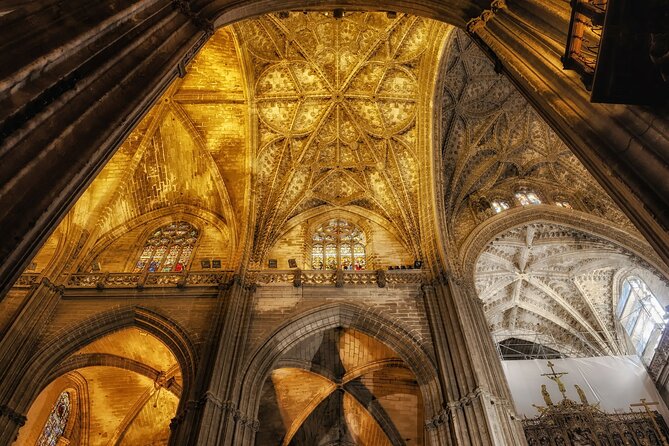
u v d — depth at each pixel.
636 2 5.88
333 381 20.61
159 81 9.00
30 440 19.38
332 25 22.58
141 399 21.86
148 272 20.03
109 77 8.02
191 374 16.27
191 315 18.39
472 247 22.00
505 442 13.74
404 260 22.06
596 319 25.97
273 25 22.33
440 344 16.91
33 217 6.02
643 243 21.19
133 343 19.86
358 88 24.22
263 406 21.22
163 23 9.89
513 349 28.09
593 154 7.25
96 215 23.17
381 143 24.83
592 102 6.72
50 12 7.09
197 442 13.62
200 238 23.81
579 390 20.42
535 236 24.77
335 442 22.28
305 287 19.75
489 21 10.86
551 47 8.54
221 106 23.98
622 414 19.23
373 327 18.25
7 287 5.65
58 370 18.27
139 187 24.81
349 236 24.02
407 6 13.63
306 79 23.98
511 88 24.89
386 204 24.52
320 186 25.50
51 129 6.66
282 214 24.33
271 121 24.44
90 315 18.28
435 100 22.92
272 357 17.66
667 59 5.71
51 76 6.74
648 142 6.48
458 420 14.52
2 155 5.88
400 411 20.69
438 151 23.22
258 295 19.52
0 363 15.81
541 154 25.58
